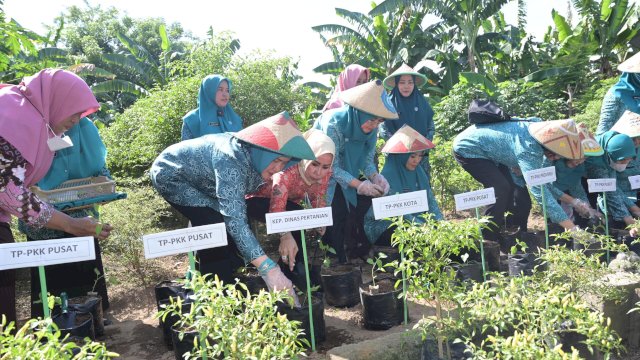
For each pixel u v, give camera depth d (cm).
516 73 1772
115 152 744
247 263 403
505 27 1905
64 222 264
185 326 302
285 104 740
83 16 3180
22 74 715
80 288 384
